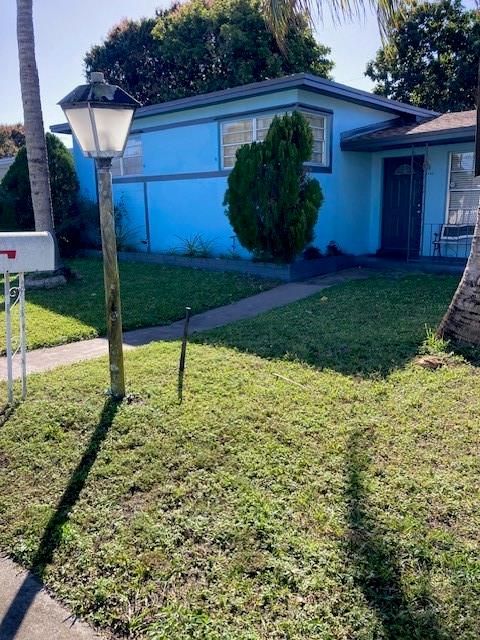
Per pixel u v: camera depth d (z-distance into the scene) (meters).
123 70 22.95
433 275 10.39
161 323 7.39
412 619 2.15
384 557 2.49
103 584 2.39
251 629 2.12
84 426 3.94
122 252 13.88
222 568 2.46
